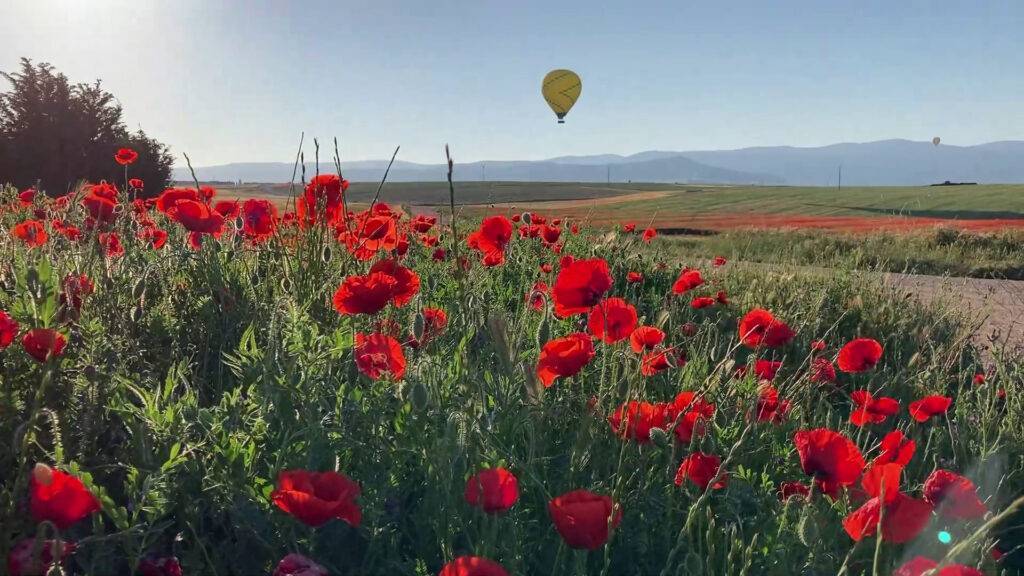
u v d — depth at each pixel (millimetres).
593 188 136125
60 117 45625
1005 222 33625
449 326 3014
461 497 1951
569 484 2111
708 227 35406
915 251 15938
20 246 3537
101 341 2477
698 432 2111
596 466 2287
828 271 8867
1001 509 2746
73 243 3527
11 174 44719
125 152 5125
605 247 7410
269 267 3701
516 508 2055
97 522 1614
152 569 1671
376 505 1905
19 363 2086
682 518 2174
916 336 5711
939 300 6895
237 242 3920
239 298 3303
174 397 2273
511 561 1762
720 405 2658
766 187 146375
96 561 1643
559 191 118812
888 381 4035
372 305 2379
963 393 4121
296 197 3396
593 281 2234
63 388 2098
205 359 2830
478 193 107500
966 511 1913
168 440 1920
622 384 2344
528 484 2166
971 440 3305
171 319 3012
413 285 2559
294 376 2072
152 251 3818
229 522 1980
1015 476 3012
